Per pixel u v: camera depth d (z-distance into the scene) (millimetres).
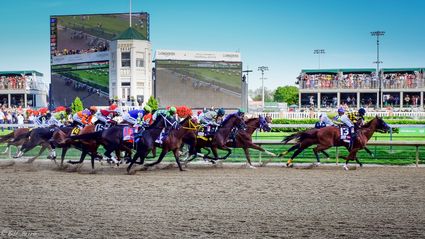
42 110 18328
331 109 46531
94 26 47469
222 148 14516
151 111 14789
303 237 6938
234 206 8891
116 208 8773
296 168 14398
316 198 9594
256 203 9141
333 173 13148
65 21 48156
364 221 7805
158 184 11305
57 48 48469
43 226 7590
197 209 8664
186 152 15891
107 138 13398
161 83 39938
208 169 14219
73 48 48125
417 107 47031
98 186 11047
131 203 9172
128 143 13352
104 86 45781
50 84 48844
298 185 11094
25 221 7895
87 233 7195
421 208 8719
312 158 16516
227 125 14438
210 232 7207
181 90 40312
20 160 16500
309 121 29203
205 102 40750
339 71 51719
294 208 8719
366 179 11977
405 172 13281
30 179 12172
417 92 49375
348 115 14109
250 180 11883
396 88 48312
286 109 52344
